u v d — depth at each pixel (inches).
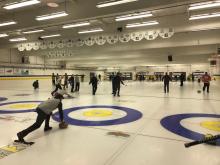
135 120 251.0
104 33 570.3
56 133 197.2
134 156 143.4
